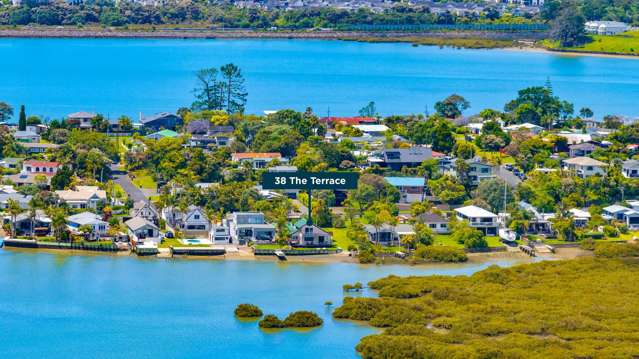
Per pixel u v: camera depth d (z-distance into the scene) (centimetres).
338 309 19012
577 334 17800
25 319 18638
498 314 18725
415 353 16850
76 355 17262
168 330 18275
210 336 18062
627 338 17675
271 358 17238
